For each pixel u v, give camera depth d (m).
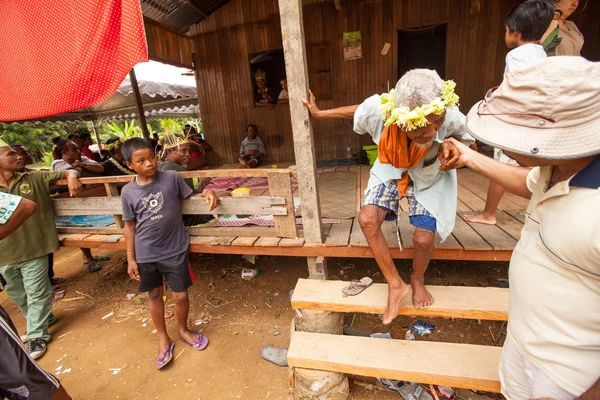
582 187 0.87
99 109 9.97
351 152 6.62
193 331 3.00
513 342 1.22
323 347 2.11
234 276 3.87
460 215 2.97
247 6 6.40
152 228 2.48
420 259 1.99
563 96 0.80
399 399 2.18
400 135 1.64
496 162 1.36
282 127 6.93
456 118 1.68
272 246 2.76
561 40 2.28
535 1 2.01
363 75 6.20
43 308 2.96
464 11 5.54
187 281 2.67
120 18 2.54
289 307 3.24
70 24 2.65
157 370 2.62
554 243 0.94
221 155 7.35
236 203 2.78
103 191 4.35
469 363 1.87
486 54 5.63
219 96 7.01
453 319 2.83
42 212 2.98
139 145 2.36
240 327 3.02
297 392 2.16
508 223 2.74
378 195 1.92
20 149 3.38
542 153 0.84
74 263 4.70
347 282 2.45
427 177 1.84
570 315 0.97
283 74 6.95
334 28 6.07
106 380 2.57
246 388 2.38
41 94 2.90
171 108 12.00
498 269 3.38
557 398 1.06
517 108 0.89
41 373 1.70
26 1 2.71
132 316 3.36
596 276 0.89
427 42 6.55
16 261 2.81
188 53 6.74
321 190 4.35
